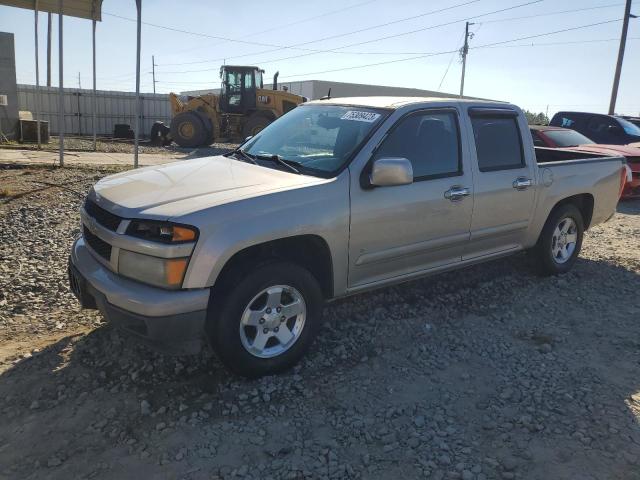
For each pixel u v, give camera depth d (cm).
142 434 315
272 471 287
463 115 488
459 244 489
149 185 387
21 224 727
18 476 281
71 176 1097
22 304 487
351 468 291
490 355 426
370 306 504
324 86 5434
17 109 1973
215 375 379
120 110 3300
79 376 374
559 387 379
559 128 1296
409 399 360
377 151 421
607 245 771
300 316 388
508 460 300
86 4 1494
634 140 1461
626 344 451
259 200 358
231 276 353
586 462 300
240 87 2533
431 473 289
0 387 359
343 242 400
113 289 340
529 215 552
